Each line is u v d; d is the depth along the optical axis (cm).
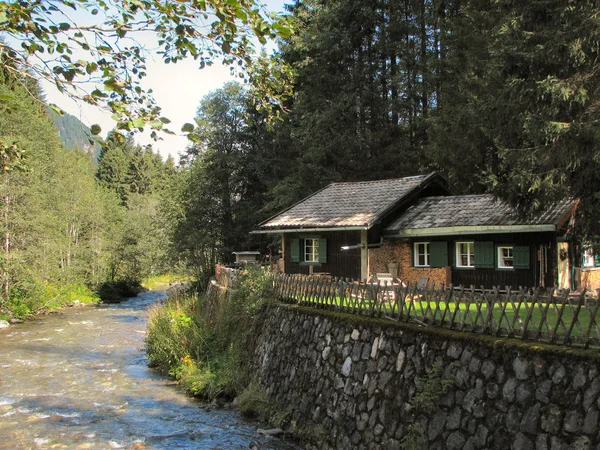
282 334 1270
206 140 3797
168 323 1781
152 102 490
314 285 1232
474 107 1677
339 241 1892
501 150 1270
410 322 891
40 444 991
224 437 1032
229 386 1320
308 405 1037
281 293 1417
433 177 2025
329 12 2906
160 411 1209
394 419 812
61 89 430
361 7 2931
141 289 4797
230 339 1562
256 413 1173
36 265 3016
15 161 596
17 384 1441
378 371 887
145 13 455
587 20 1034
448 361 761
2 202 2745
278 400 1151
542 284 1502
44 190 3359
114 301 3853
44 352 1897
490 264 1619
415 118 2812
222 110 3728
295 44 2947
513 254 1565
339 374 984
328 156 2830
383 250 1864
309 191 2844
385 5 2962
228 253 3675
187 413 1195
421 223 1747
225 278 2047
